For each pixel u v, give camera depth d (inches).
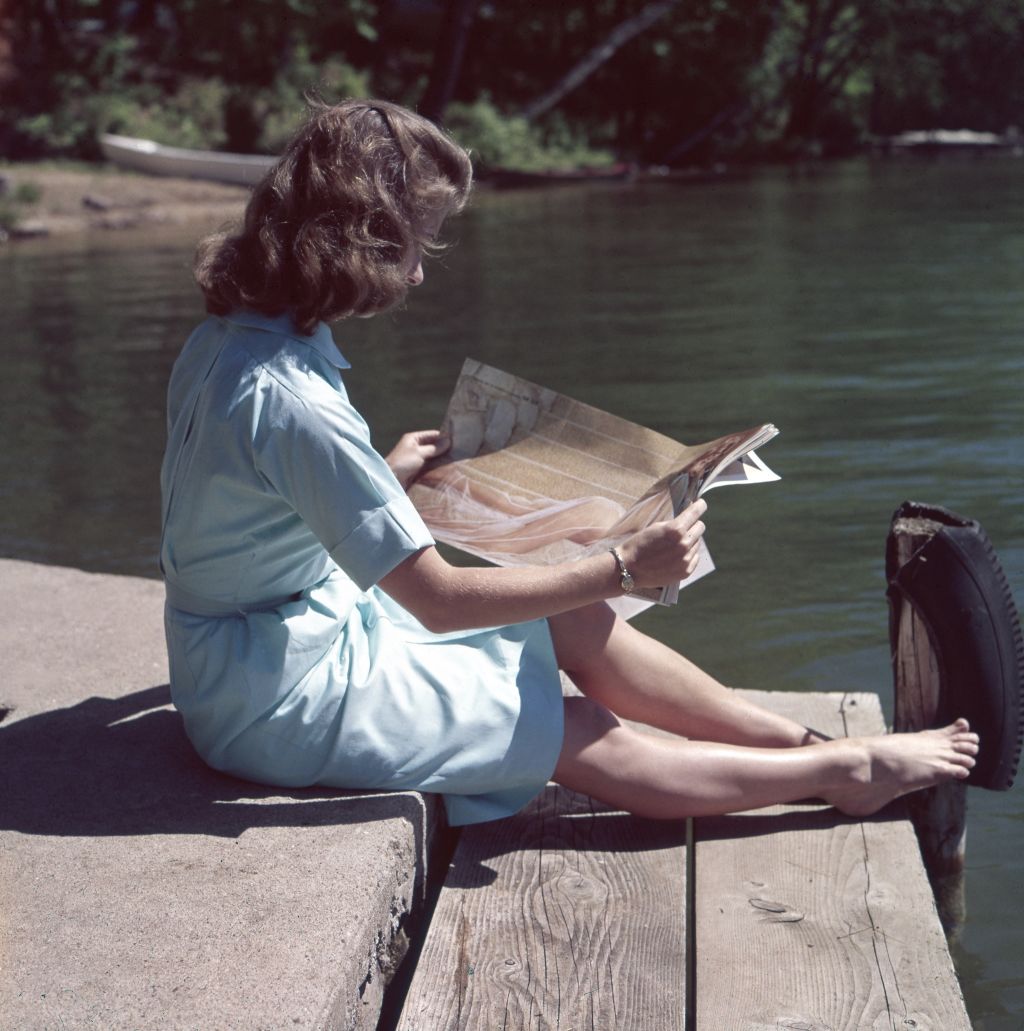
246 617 88.2
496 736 89.7
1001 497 196.1
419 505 99.9
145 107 949.2
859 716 116.1
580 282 449.4
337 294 79.1
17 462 240.8
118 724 104.3
